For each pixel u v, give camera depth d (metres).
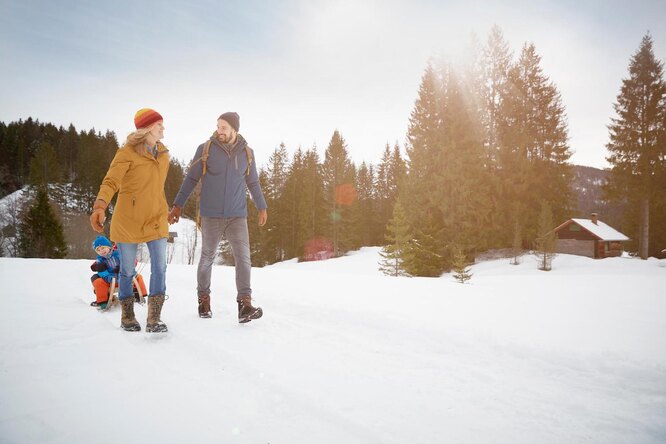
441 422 1.53
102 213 2.48
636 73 30.16
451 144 31.14
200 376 1.92
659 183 29.28
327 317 3.28
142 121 2.81
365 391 1.81
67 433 1.34
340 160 43.50
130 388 1.75
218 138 3.21
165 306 3.69
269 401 1.67
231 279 5.64
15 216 41.16
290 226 47.97
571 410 1.66
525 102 34.78
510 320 3.13
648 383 1.93
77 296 4.09
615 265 25.78
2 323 2.71
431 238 28.31
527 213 31.72
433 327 2.84
